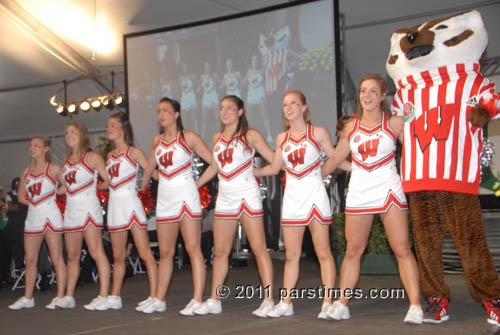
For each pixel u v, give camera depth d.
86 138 4.47
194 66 8.13
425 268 3.21
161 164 4.00
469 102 3.16
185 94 8.16
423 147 3.22
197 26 8.13
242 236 9.54
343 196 8.31
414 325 3.10
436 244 3.21
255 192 3.79
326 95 7.20
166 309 4.09
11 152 12.99
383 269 5.82
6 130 12.56
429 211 3.22
